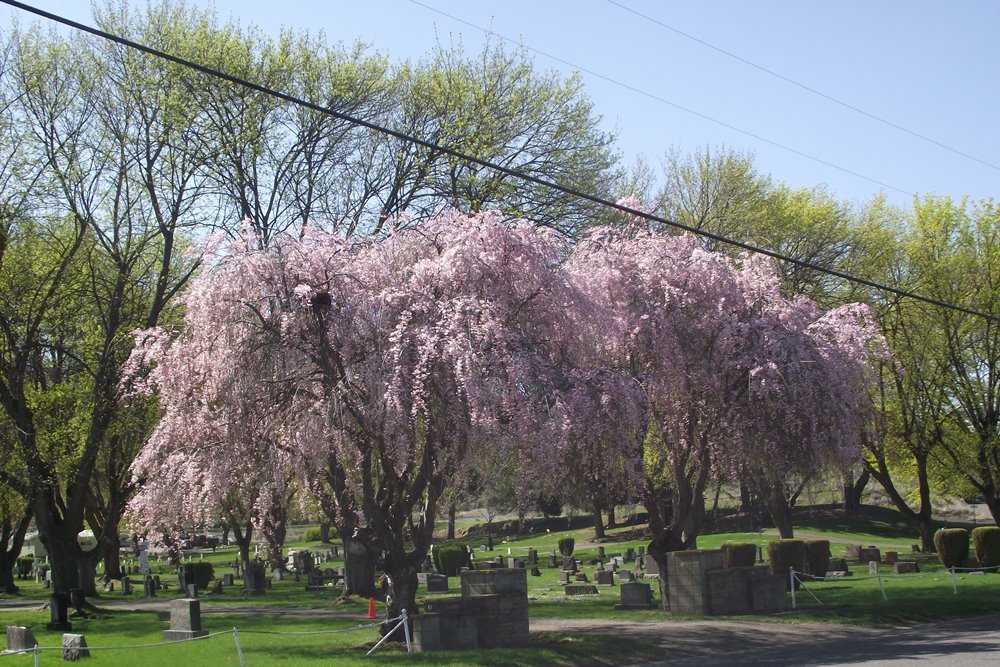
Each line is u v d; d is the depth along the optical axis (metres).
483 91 32.47
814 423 21.89
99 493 42.31
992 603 24.53
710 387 22.34
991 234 38.69
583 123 33.69
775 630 20.80
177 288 29.67
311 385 18.25
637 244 23.28
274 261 18.16
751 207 42.50
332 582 45.53
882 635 20.20
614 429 18.92
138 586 46.78
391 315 18.08
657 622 22.39
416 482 19.38
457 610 18.23
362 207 31.81
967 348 39.72
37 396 28.61
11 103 27.62
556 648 18.12
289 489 21.20
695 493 24.14
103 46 29.06
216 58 29.19
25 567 64.19
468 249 18.12
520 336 18.22
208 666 16.75
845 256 41.97
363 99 31.30
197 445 19.00
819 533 60.81
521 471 18.70
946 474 43.22
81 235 27.86
